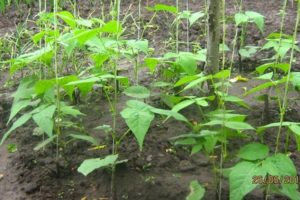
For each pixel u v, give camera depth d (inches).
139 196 96.7
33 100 114.8
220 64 166.2
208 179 100.9
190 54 121.5
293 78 87.5
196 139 89.2
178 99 101.1
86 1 246.8
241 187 74.2
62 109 103.6
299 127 79.7
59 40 105.2
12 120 129.9
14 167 108.4
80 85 96.3
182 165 106.4
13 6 248.7
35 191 100.2
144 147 113.0
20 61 111.0
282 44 122.2
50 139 102.8
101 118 128.9
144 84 148.8
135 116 82.0
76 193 98.7
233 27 200.7
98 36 110.7
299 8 87.1
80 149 113.4
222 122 85.9
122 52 116.8
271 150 111.8
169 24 211.2
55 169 105.4
